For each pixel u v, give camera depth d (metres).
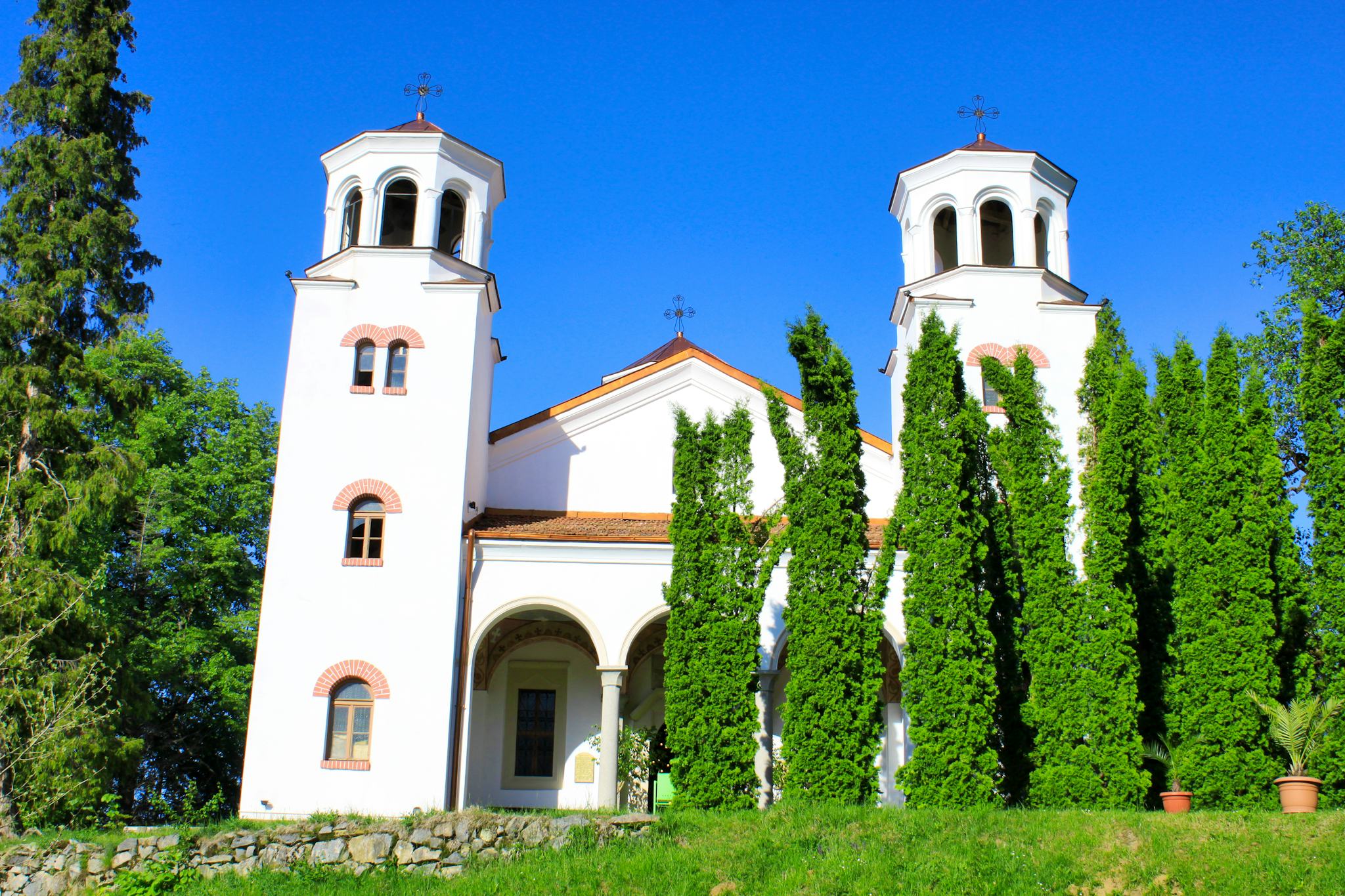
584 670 26.69
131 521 33.44
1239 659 19.30
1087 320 25.69
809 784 18.55
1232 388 20.73
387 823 18.11
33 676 22.55
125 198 27.89
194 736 32.41
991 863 15.52
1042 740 19.19
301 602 23.25
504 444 27.70
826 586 19.38
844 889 15.20
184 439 36.44
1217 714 19.14
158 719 31.97
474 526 24.62
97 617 24.66
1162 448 22.00
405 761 22.38
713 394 28.48
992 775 18.58
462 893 16.17
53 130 27.16
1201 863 15.10
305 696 22.70
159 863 17.50
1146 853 15.45
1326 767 18.62
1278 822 16.09
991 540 21.19
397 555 23.66
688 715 19.64
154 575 32.94
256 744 22.36
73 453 25.39
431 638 23.12
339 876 17.36
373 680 22.81
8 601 22.72
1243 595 19.58
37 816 22.53
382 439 24.39
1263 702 18.58
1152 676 20.53
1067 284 26.44
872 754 18.94
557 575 24.00
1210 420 20.64
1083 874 15.17
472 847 17.81
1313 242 32.34
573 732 26.28
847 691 19.08
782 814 17.78
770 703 23.41
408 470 24.22
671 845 17.42
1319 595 19.39
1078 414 24.81
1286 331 31.53
